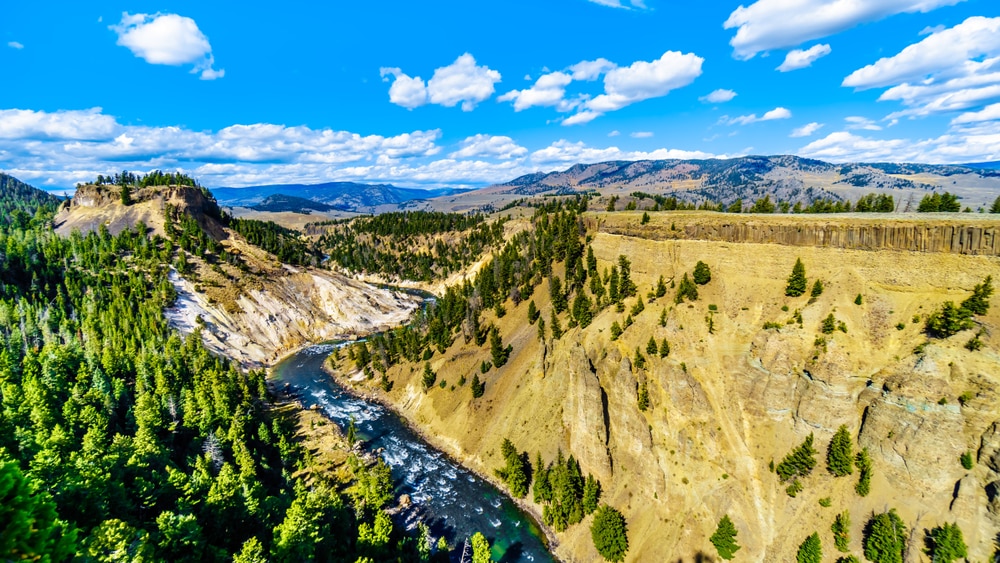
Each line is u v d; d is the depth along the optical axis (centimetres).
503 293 15688
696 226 11206
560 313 12900
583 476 8881
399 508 8975
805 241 9256
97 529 4625
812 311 8306
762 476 7525
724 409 8231
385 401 13662
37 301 15475
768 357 8100
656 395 8819
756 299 9269
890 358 7294
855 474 6912
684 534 7494
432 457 10788
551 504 8719
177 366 12512
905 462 6531
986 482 6006
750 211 13675
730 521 7162
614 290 11550
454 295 16725
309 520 6512
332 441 11225
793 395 7769
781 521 7106
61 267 18000
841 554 6550
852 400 7250
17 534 2009
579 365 9462
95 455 7081
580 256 14238
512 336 13325
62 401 9762
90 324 14288
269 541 6800
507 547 8156
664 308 10019
